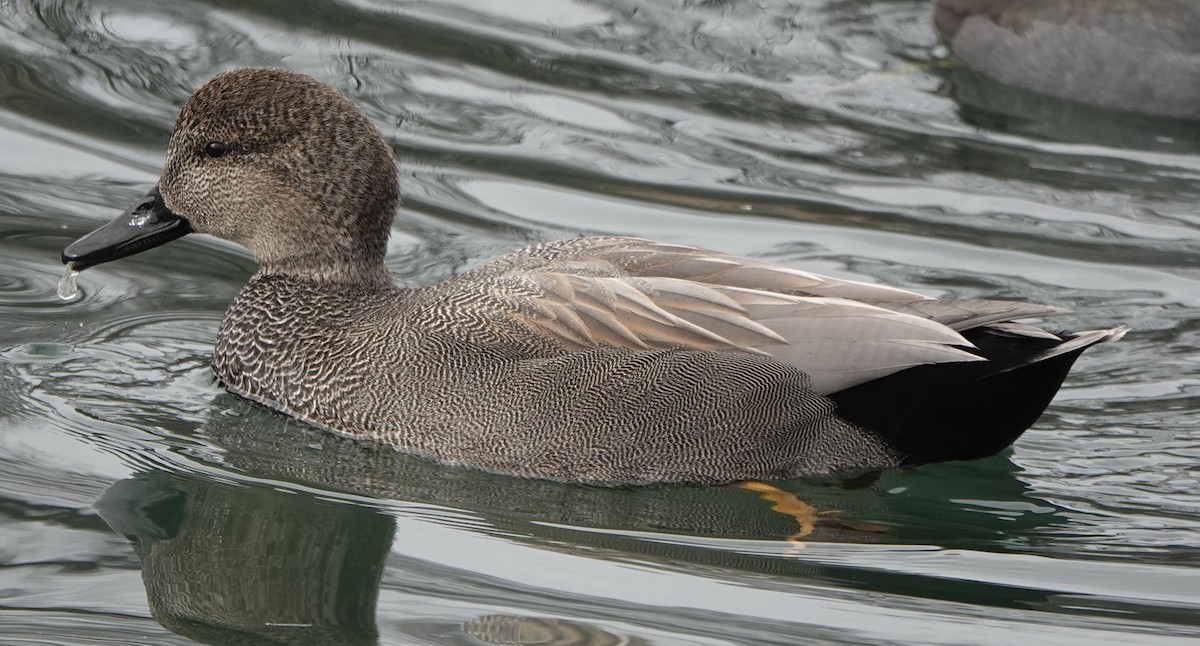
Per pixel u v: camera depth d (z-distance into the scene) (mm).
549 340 9820
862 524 9641
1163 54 14445
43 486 9539
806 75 15273
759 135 14172
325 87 10648
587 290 9914
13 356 10930
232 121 10539
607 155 13719
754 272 10070
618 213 12891
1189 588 8805
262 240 10727
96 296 11766
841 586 8836
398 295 10625
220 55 14609
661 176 13453
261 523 9422
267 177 10547
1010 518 9625
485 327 9938
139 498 9523
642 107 14516
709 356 9648
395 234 12492
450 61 14984
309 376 10391
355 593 8680
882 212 13078
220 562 9008
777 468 9836
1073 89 14812
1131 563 9094
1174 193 13461
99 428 10234
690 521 9633
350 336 10367
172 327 11477
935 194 13352
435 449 9992
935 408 9648
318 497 9711
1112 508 9695
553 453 9820
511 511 9648
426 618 8375
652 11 16234
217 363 10859
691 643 8133
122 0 15547
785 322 9633
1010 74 15094
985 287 12062
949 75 15383
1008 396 9633
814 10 16500
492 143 13773
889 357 9398
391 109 14070
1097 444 10383
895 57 15664
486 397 9867
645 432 9750
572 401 9750
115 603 8453
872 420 9711
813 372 9539
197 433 10297
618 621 8352
